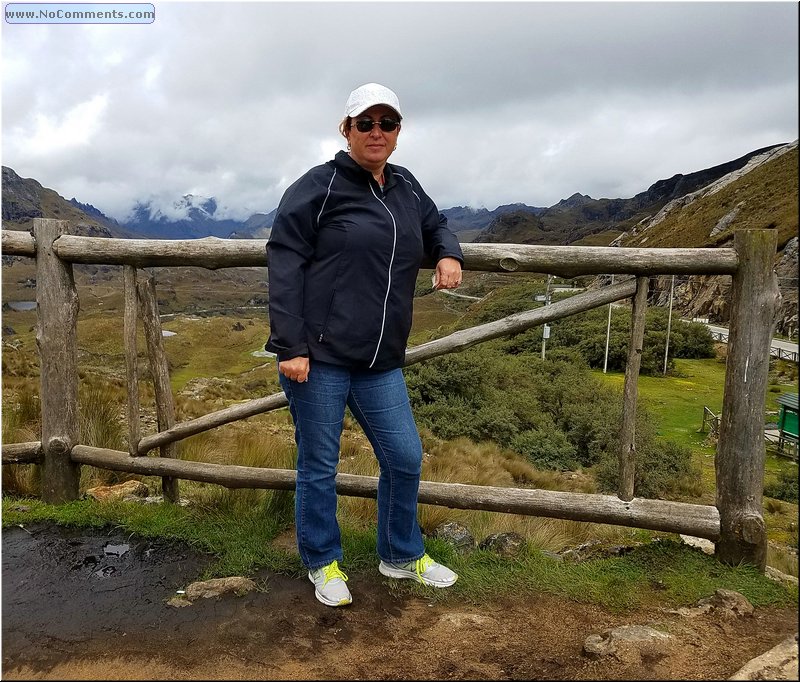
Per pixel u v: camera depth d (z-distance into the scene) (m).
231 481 3.12
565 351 26.89
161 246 3.05
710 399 21.69
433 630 2.09
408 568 2.45
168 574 2.50
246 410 3.11
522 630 2.08
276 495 3.18
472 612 2.23
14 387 7.14
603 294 2.65
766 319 2.42
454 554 2.70
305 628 2.09
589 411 14.42
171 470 3.22
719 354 32.50
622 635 1.90
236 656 1.91
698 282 48.22
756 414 2.46
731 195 74.56
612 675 1.72
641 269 2.56
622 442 2.67
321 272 2.02
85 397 4.73
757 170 78.38
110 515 3.07
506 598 2.34
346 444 7.86
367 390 2.25
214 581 2.37
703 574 2.44
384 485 2.39
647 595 2.31
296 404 2.16
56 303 3.27
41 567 2.55
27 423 5.14
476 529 3.40
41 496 3.46
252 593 2.33
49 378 3.29
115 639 2.00
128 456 3.30
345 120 2.07
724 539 2.54
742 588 2.31
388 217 2.04
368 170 2.08
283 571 2.52
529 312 2.75
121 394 9.35
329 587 2.27
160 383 3.29
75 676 1.79
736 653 1.82
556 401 15.96
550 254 2.66
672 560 2.57
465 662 1.88
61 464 3.34
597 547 3.13
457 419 14.04
